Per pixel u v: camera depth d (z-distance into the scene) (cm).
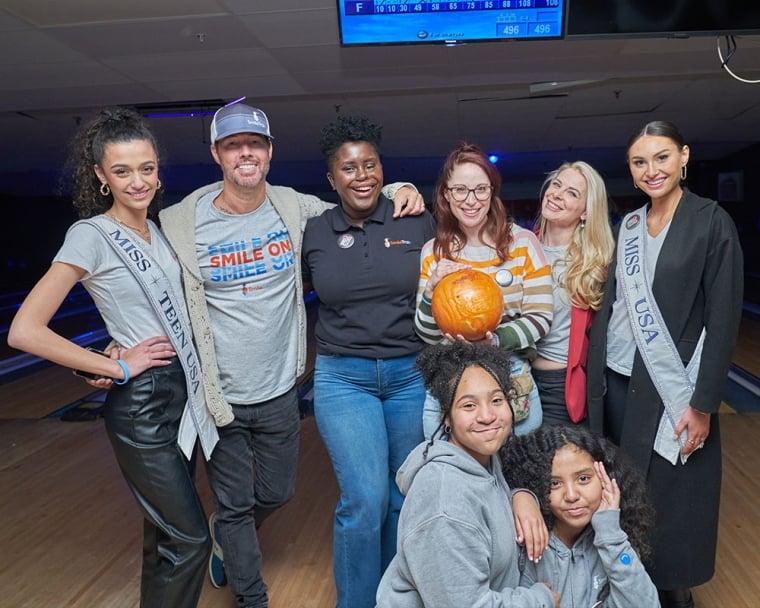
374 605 191
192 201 192
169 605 180
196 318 187
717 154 1294
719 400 176
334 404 196
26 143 906
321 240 199
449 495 135
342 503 191
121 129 164
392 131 865
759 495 294
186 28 437
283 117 748
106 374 164
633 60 526
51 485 333
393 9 355
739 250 176
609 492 152
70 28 434
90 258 162
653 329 183
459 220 187
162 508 173
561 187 196
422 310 186
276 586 233
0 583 241
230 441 204
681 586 188
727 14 341
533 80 582
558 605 146
